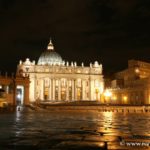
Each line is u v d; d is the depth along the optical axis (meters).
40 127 16.94
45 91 168.50
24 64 166.00
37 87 166.12
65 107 75.56
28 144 9.89
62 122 22.45
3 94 71.19
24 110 64.31
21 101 102.69
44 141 10.65
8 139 11.20
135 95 117.75
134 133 13.48
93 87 174.62
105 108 69.94
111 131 14.48
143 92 110.06
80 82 175.00
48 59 189.75
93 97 173.38
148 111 69.06
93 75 174.88
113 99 142.12
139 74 127.50
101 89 174.00
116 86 146.50
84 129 15.65
